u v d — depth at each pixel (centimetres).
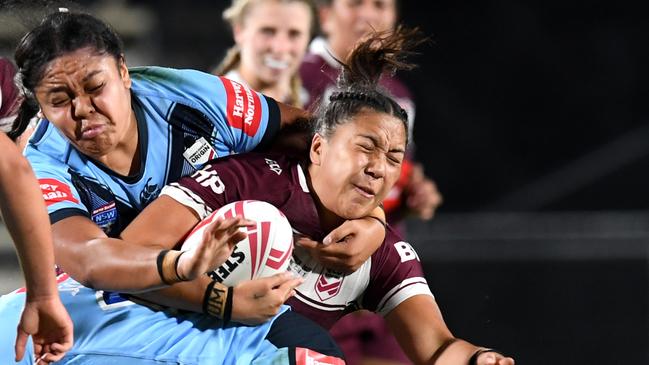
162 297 1036
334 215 1089
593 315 2380
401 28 1211
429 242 3359
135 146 1120
